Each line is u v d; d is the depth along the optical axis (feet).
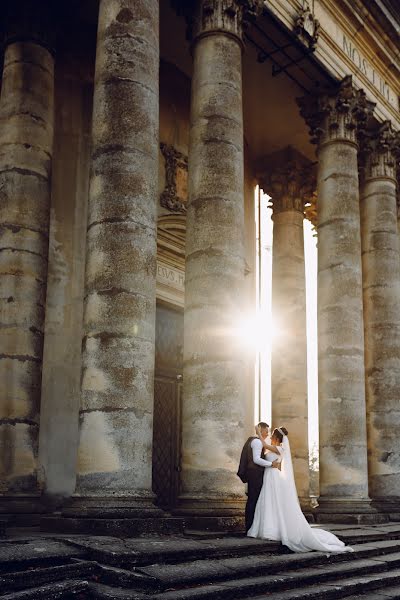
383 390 62.64
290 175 75.31
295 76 60.70
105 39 39.11
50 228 51.90
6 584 22.54
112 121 37.40
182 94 65.46
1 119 48.60
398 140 68.28
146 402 34.68
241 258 43.14
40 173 48.03
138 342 34.81
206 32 46.80
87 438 33.81
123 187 36.32
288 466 36.63
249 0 48.65
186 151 65.26
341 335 55.88
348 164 59.93
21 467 43.45
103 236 35.78
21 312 45.29
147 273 36.04
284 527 34.94
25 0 49.73
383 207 66.28
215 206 42.93
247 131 73.56
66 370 50.42
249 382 70.85
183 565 27.63
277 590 28.14
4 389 44.06
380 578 32.22
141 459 33.83
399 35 65.72
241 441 40.19
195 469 39.37
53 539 28.19
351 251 57.77
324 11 59.62
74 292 52.13
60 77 55.06
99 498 32.63
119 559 26.16
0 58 51.52
